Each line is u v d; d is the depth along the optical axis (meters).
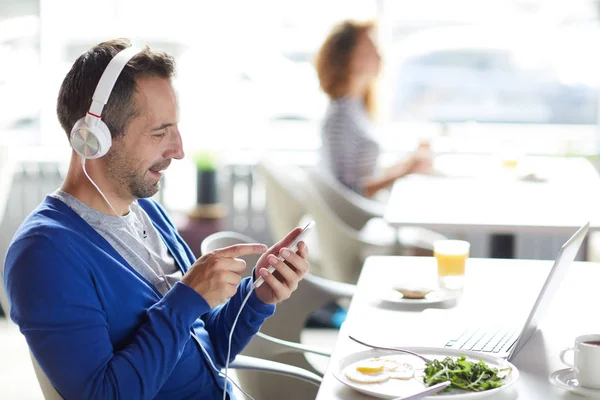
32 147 4.94
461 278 2.05
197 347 1.67
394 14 4.86
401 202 3.13
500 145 4.81
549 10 4.77
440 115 4.94
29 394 3.31
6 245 4.83
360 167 3.75
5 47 4.86
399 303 1.92
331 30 3.71
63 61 4.95
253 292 1.75
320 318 4.17
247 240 2.24
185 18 4.91
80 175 1.55
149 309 1.49
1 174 3.93
